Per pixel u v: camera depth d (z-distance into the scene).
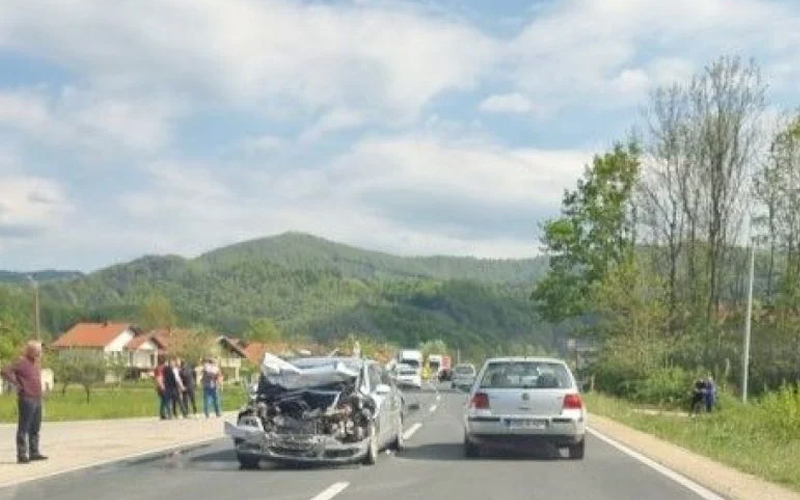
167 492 14.63
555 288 66.44
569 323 66.50
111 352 102.12
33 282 70.12
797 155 59.31
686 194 62.72
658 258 63.06
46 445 23.19
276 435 17.88
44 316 140.75
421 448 22.42
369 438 18.45
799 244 59.41
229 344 117.19
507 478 16.42
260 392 18.66
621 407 43.47
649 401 51.75
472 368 70.50
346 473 17.23
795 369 53.66
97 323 130.00
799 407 30.28
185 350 95.81
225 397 54.97
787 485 16.45
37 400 19.05
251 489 14.97
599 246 65.44
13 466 18.33
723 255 62.16
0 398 55.75
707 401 42.91
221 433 27.11
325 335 156.62
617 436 27.12
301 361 19.23
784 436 28.28
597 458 20.36
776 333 56.47
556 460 19.78
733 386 54.16
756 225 60.69
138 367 113.19
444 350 148.25
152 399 54.84
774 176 60.00
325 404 18.41
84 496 14.16
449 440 24.75
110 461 19.42
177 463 19.06
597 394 56.12
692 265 62.66
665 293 58.41
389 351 100.62
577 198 66.19
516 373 20.20
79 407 43.38
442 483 15.69
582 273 65.94
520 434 19.47
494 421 19.53
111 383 90.50
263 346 124.19
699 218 62.50
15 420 34.00
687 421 34.50
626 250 64.50
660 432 29.23
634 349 55.81
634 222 64.50
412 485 15.43
